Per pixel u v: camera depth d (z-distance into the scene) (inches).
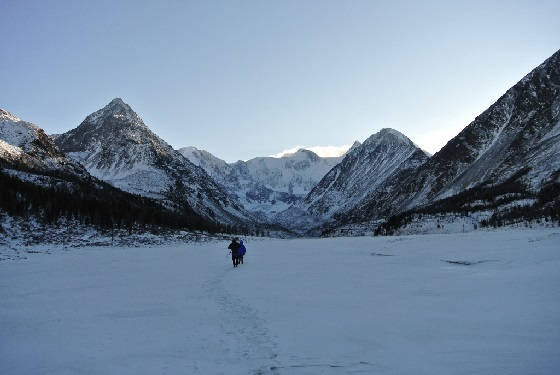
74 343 639.1
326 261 1812.3
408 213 6993.1
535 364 467.5
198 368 522.3
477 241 2222.0
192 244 3467.0
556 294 794.2
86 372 516.4
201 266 1753.2
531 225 4077.3
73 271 1562.5
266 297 977.5
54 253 2285.9
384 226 6722.4
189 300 970.1
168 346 615.2
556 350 507.2
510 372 450.6
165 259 2084.2
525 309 707.4
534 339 552.7
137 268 1672.0
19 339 663.8
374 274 1307.8
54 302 956.6
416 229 5482.3
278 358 548.7
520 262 1263.5
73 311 862.5
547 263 1181.1
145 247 2977.4
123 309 878.4
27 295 1048.8
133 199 6727.4
